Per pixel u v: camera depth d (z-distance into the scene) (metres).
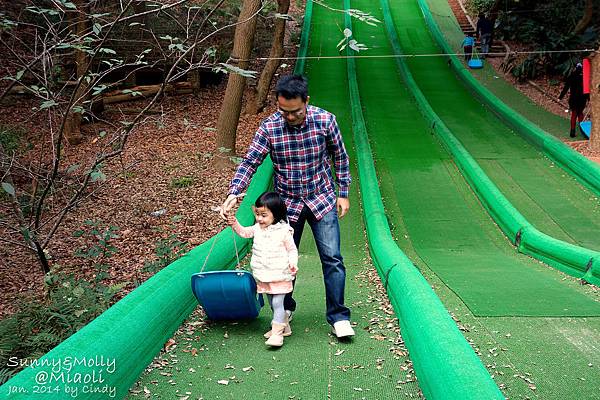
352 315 5.16
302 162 4.21
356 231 10.30
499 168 13.87
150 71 20.00
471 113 19.12
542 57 22.52
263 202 4.24
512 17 26.86
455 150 14.44
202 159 14.11
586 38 22.86
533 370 3.98
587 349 4.38
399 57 25.06
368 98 20.95
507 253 9.40
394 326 4.75
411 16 30.88
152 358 4.10
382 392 3.56
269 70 18.94
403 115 19.02
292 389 3.63
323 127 4.16
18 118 15.61
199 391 3.64
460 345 3.25
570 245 7.99
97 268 6.88
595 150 14.12
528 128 15.86
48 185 6.14
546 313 5.25
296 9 32.09
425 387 3.41
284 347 4.35
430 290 4.39
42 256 6.52
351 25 29.02
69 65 14.98
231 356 4.20
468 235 10.32
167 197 11.92
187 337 4.59
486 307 5.44
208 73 21.34
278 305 4.31
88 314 5.43
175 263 5.34
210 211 11.24
